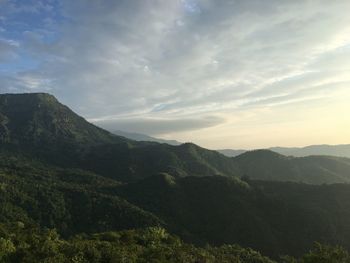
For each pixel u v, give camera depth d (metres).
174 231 143.62
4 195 164.50
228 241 140.25
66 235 146.25
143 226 145.38
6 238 72.56
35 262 60.41
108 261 61.88
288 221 146.88
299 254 129.62
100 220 153.75
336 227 138.88
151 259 64.81
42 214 157.62
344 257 56.44
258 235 140.25
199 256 71.81
